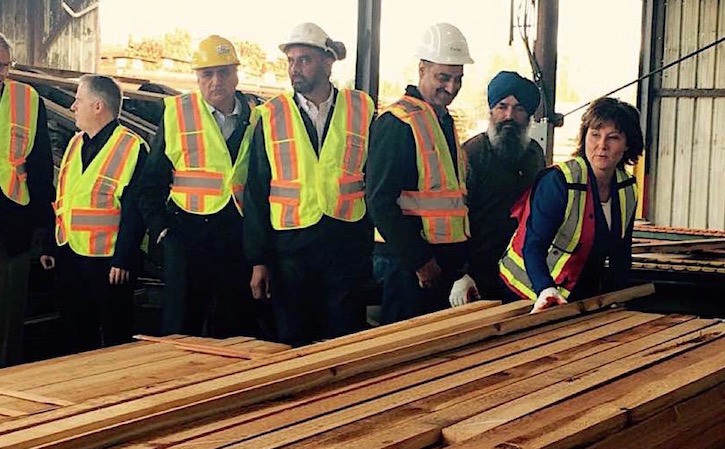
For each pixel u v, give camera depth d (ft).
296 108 15.94
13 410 7.50
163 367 8.97
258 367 8.21
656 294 17.72
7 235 16.96
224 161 16.62
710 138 37.99
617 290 12.96
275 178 15.88
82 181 17.10
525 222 13.10
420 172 15.80
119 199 17.17
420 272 15.44
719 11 37.45
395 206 15.44
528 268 11.90
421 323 10.57
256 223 15.92
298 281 15.87
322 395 7.66
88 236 17.11
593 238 12.34
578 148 12.49
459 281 15.74
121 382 8.38
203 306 16.92
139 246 17.25
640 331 10.67
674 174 38.65
